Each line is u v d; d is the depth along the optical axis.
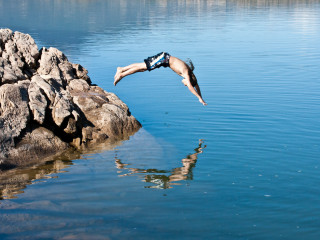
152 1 74.94
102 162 10.51
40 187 8.88
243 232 6.98
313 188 8.72
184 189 8.73
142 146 11.74
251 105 15.37
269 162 10.20
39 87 12.27
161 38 32.78
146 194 8.48
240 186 8.84
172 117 14.35
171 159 10.59
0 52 13.78
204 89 17.97
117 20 46.25
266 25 40.12
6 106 11.23
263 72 20.95
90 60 24.45
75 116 12.06
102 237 6.77
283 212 7.68
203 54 26.06
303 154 10.66
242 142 11.66
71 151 11.41
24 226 7.12
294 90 17.39
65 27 39.81
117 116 13.12
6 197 8.34
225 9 59.09
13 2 70.94
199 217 7.48
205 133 12.56
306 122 13.25
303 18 45.41
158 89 18.48
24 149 10.74
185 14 52.59
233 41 30.95
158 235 6.84
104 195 8.44
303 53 25.89
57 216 7.50
